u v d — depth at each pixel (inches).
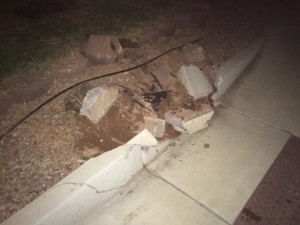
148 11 195.9
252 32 209.8
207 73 163.8
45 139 115.7
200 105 146.0
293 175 120.6
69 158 111.8
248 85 171.9
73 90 134.4
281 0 285.1
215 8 235.1
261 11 255.1
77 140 118.2
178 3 213.0
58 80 136.7
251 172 121.4
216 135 138.9
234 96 164.1
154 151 123.6
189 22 195.9
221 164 124.4
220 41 190.9
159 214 104.9
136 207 107.3
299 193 113.3
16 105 124.8
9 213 93.8
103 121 126.0
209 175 119.6
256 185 116.0
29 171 105.4
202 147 132.3
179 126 135.6
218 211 106.3
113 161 107.7
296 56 197.9
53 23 169.8
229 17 225.8
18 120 120.3
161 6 204.5
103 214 105.1
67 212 96.7
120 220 103.0
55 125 120.8
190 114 138.5
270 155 129.3
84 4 196.1
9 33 156.7
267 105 158.4
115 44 152.8
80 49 152.9
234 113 152.7
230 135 139.2
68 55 146.9
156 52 167.9
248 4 263.7
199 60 169.5
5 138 113.5
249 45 192.4
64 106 128.2
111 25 173.5
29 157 109.3
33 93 128.2
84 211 103.2
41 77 130.9
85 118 124.0
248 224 102.5
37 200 95.9
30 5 187.2
